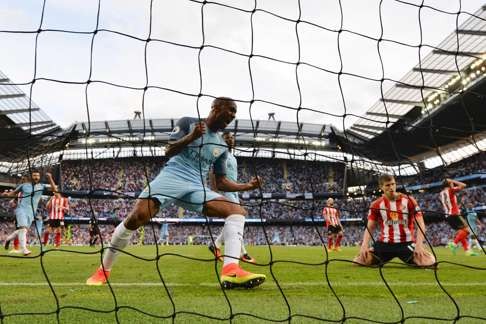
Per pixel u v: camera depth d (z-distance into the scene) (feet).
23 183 29.91
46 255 31.40
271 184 131.13
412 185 94.43
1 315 6.98
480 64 85.40
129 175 129.80
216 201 12.20
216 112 12.57
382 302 9.56
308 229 116.47
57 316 6.98
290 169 135.44
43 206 65.67
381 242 20.13
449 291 11.73
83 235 115.85
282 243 116.06
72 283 13.15
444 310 8.63
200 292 11.12
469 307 9.00
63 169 129.18
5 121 105.29
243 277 11.58
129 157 132.36
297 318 7.64
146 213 11.90
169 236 122.42
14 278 14.65
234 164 19.90
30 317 7.54
